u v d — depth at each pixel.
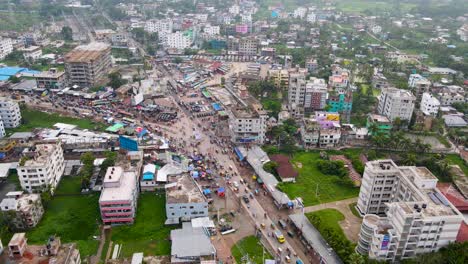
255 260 168.50
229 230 185.50
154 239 178.75
